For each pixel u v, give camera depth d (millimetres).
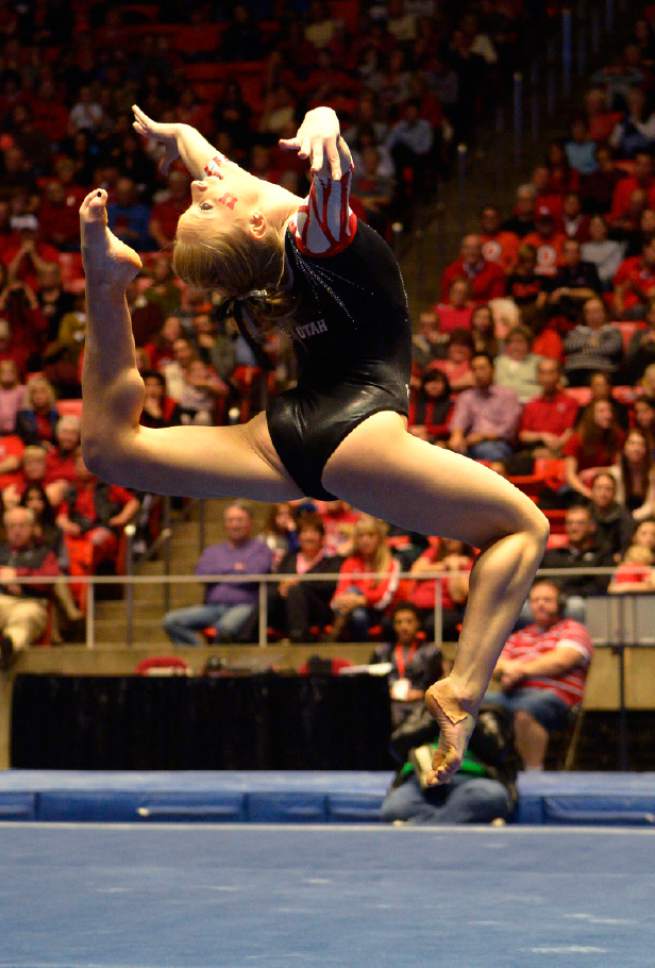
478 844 9656
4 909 7000
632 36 27531
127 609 17984
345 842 9805
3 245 25734
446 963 5578
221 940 6133
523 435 19188
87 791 11477
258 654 16391
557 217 23391
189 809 11359
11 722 15461
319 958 5699
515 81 26703
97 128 28203
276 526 18219
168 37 30547
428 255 25359
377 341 5625
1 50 30562
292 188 24172
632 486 17281
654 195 23281
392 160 25734
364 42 27969
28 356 23312
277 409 5691
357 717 14352
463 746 5637
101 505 19031
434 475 5516
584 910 6969
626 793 10906
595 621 14797
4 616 17094
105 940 6137
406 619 14859
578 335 20625
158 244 25000
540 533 5625
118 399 5637
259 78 29344
